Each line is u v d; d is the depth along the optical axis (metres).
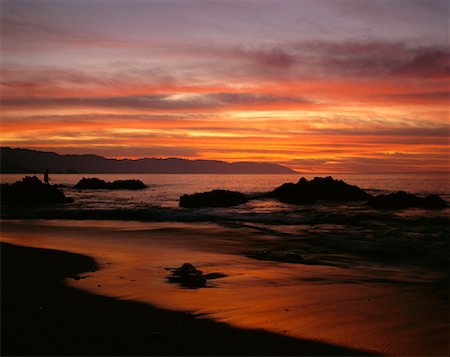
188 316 6.98
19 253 12.57
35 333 6.04
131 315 6.95
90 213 27.50
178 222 23.89
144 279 9.62
